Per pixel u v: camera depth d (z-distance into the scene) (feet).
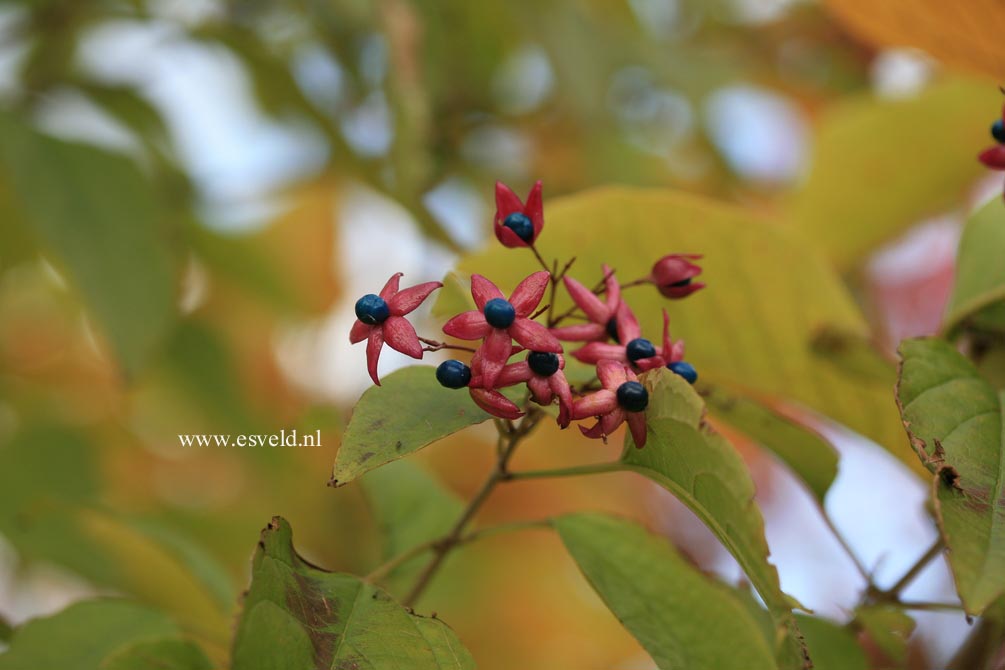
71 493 3.59
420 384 2.15
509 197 2.20
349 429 2.10
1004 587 1.99
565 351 2.29
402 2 3.19
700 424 2.05
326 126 3.68
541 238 2.48
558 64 3.79
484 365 2.09
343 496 3.61
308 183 3.94
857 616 2.39
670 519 3.93
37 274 3.92
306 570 2.16
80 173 2.89
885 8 2.49
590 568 2.33
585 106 3.79
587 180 3.73
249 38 3.69
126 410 4.01
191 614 2.92
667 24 4.68
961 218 3.70
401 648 2.12
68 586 3.60
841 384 2.54
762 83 4.50
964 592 1.99
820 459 2.41
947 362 2.18
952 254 3.95
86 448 3.69
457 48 3.92
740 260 2.49
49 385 4.04
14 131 2.85
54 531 2.97
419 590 2.35
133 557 2.99
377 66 3.76
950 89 2.93
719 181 4.30
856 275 3.80
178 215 3.67
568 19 3.84
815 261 2.48
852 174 3.17
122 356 2.85
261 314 4.13
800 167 4.20
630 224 2.48
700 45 4.68
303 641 2.10
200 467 4.00
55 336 4.09
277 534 2.13
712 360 2.58
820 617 2.42
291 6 3.75
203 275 4.00
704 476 2.07
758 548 2.02
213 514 3.54
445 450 3.90
